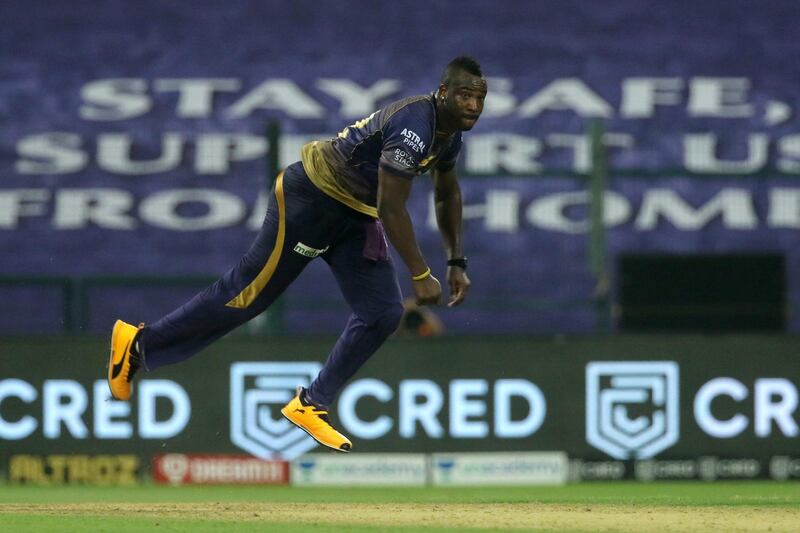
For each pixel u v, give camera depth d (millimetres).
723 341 33562
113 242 54625
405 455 32969
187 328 19078
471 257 51688
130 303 46094
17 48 59688
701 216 54719
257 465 32938
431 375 33125
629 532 16297
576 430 33344
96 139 56906
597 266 38562
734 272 43125
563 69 59125
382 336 19328
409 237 17391
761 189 55312
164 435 32938
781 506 20781
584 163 55594
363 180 17953
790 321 42031
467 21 60219
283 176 18312
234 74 59062
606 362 33438
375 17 60250
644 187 55125
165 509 19844
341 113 57750
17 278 35875
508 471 33094
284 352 33031
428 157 18125
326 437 19797
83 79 59125
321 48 59688
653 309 40500
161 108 57969
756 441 33562
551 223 52969
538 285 51031
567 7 60406
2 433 32906
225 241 54594
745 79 59094
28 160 56531
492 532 16297
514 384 33281
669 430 33438
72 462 32844
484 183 53719
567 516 18609
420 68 59375
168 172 56062
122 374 19375
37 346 33000
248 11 60344
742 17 60188
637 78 58875
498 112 56969
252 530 16562
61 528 16766
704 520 18000
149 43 59750
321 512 19172
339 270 18938
